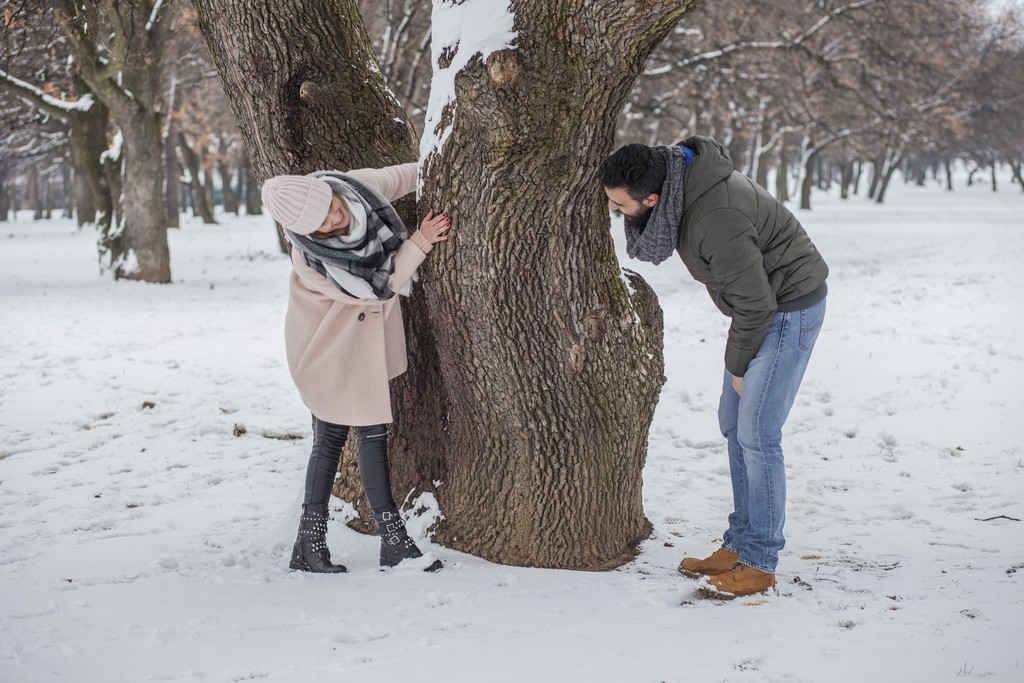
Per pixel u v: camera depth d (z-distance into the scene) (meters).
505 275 3.94
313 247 3.79
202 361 10.28
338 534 4.64
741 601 3.68
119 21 12.01
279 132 4.41
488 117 3.64
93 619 3.56
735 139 46.97
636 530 4.55
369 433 4.18
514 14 3.63
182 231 43.31
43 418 7.62
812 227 35.56
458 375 4.23
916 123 34.38
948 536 4.57
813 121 29.88
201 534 4.82
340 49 4.47
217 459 6.49
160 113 19.16
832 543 4.54
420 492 4.59
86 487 5.77
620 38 3.48
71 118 19.30
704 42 23.38
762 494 3.76
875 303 14.10
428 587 3.90
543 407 4.10
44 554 4.43
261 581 4.02
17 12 7.24
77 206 44.12
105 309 15.01
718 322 12.79
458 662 3.06
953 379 8.39
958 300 14.02
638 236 3.69
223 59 4.45
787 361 3.68
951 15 25.45
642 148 3.50
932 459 6.04
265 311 14.87
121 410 7.92
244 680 2.96
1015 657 2.88
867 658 2.95
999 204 59.62
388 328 4.21
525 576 4.07
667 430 7.05
